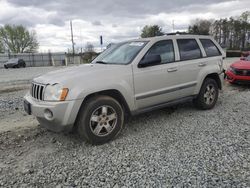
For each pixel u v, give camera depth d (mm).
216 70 5848
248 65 8523
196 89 5492
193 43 5574
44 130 4824
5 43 71562
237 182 2818
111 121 4152
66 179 3051
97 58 5352
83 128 3885
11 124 5305
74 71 4219
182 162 3332
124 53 4852
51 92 3754
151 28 43469
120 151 3766
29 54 50125
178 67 5035
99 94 4109
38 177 3121
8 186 2939
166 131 4543
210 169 3121
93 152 3781
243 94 7520
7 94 9305
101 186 2869
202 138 4129
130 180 2959
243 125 4684
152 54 4711
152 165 3289
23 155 3777
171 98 5016
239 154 3490
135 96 4406
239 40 59188
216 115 5395
